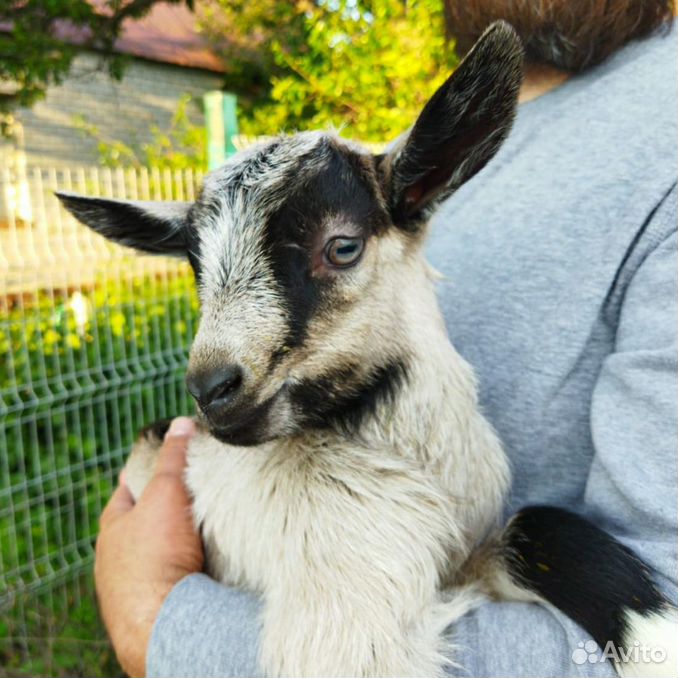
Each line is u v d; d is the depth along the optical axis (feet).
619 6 1.30
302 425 1.18
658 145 1.17
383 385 1.22
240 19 6.59
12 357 2.89
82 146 7.92
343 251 1.14
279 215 1.11
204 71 8.93
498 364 1.28
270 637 1.04
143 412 3.30
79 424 2.96
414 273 1.27
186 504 1.36
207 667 1.04
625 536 1.04
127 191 3.01
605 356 1.18
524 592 1.11
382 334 1.20
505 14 1.36
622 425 1.02
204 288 1.14
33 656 2.47
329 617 1.05
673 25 1.35
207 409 1.09
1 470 3.07
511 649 0.97
